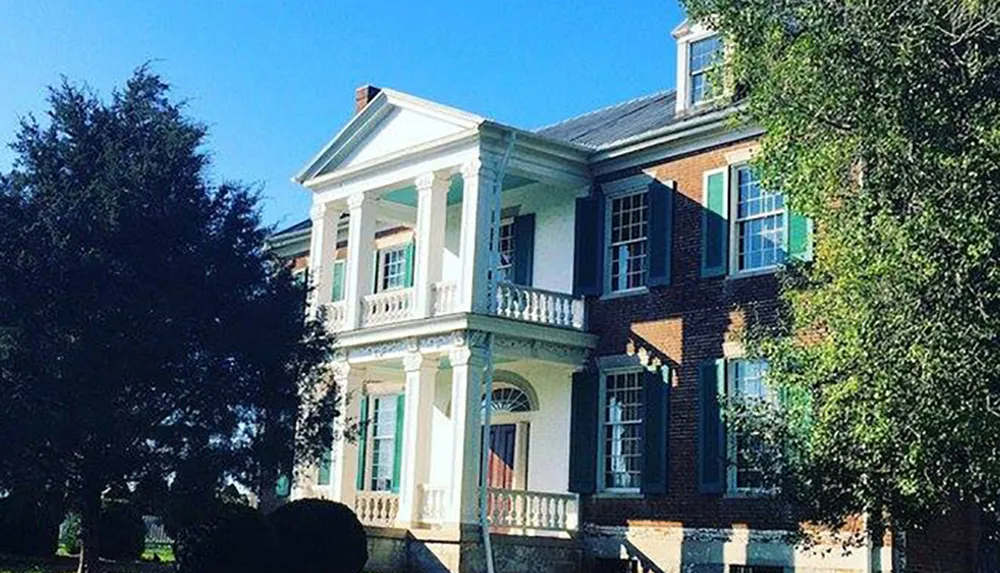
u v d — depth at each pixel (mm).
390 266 33375
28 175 18578
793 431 17000
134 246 18516
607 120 31875
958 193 13258
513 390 28688
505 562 24656
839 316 14328
